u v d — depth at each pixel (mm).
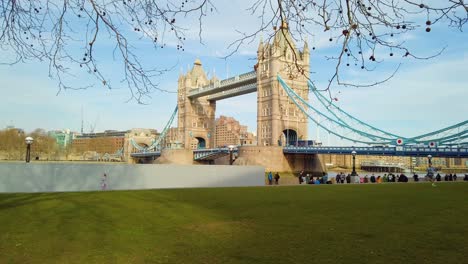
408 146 68438
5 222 14195
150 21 5941
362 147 75812
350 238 12555
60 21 5914
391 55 4977
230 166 37031
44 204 17781
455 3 4227
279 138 104000
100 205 18000
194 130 154750
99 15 5773
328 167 141375
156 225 14500
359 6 5020
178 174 34656
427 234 13070
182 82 161875
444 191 27391
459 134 67688
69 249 11281
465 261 10180
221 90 134375
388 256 10617
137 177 32688
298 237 12734
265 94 108812
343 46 4984
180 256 10766
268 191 26156
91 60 5945
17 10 5938
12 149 129250
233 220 15555
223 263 10133
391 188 29859
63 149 160000
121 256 10750
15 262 10125
